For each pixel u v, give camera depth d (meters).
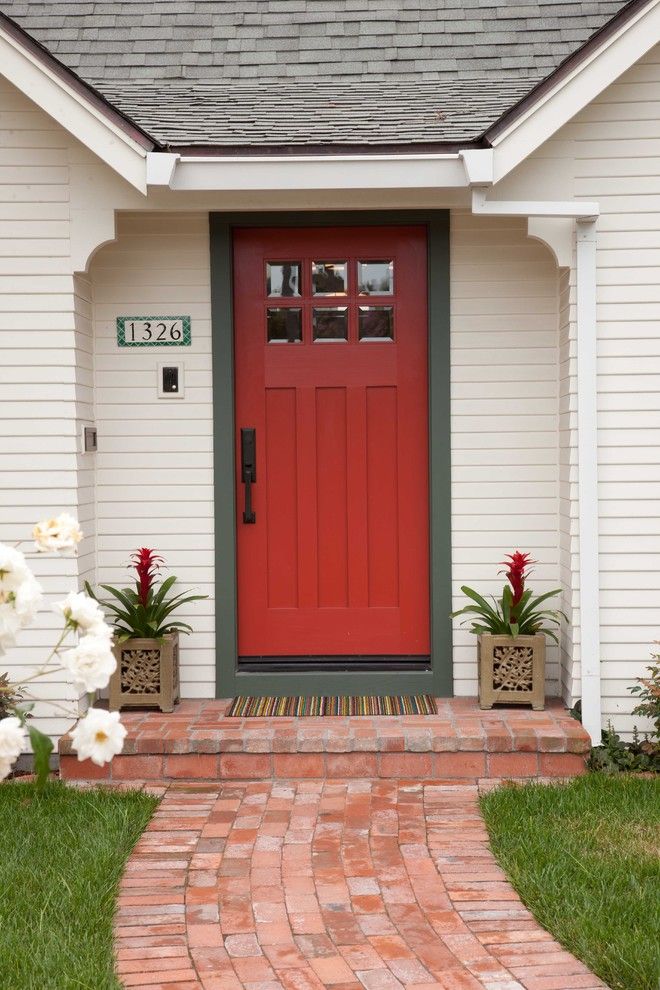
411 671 5.40
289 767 4.64
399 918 3.33
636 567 5.04
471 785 4.55
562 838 3.79
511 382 5.37
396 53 5.93
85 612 2.34
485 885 3.56
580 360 4.95
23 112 5.01
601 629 5.05
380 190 4.98
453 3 6.13
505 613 5.07
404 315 5.45
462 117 5.07
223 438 5.39
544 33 6.00
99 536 5.43
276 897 3.48
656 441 5.02
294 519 5.51
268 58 5.95
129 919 3.33
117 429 5.43
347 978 2.97
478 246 5.32
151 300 5.39
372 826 4.09
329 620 5.52
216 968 3.03
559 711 5.06
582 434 4.96
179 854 3.83
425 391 5.46
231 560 5.41
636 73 4.95
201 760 4.64
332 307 5.45
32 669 5.07
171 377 5.39
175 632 5.17
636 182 4.98
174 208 5.04
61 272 5.05
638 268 5.00
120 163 4.67
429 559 5.48
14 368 5.07
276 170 4.71
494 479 5.38
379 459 5.49
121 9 6.21
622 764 4.77
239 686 5.37
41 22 6.20
